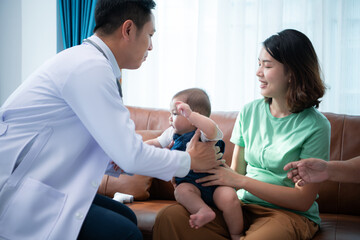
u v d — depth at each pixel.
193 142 1.37
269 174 1.56
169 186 2.12
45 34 3.19
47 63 1.21
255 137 1.63
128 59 1.34
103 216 1.18
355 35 2.76
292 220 1.39
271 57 1.53
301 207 1.42
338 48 2.77
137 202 1.99
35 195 1.06
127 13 1.26
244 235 1.42
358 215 1.87
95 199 1.45
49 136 1.13
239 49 2.91
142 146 1.19
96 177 1.16
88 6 2.94
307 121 1.52
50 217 1.07
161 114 2.35
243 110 1.73
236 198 1.39
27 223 1.05
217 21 2.92
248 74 2.96
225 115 2.21
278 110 1.62
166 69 3.11
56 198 1.09
